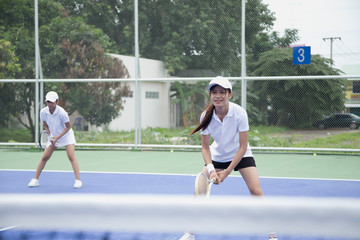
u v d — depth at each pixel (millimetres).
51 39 24141
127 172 15586
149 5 22688
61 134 12180
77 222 2158
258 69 21312
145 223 2154
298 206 2059
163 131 23109
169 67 22609
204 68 22188
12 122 24281
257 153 21250
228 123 6820
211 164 6891
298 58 20781
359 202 2027
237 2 21438
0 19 24219
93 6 23875
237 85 21656
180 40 22422
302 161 18531
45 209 2150
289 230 2074
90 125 24578
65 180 13891
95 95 24453
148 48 22859
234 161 6812
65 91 24328
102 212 2164
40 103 23375
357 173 15328
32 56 24062
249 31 21375
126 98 30688
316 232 2043
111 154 21219
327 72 20500
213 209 2139
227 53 21688
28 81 23203
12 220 2133
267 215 2094
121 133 24172
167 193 11562
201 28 21953
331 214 2008
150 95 30109
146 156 20375
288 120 21172
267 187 12484
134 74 23578
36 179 12758
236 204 2137
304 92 21000
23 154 21359
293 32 20828
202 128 6949
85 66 24109
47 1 24047
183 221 2158
